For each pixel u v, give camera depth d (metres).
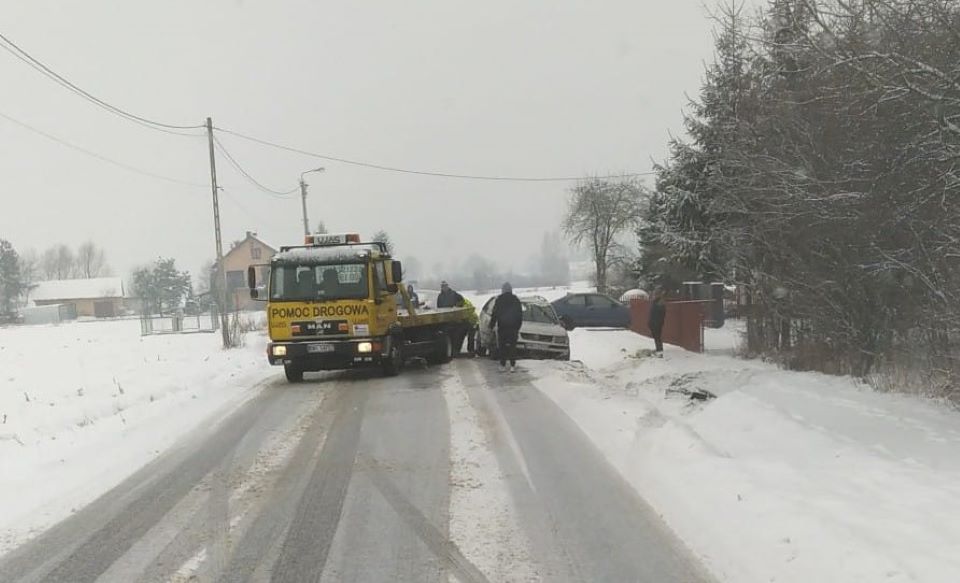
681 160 21.45
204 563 5.29
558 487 6.89
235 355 22.39
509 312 15.49
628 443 8.52
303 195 40.50
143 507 6.70
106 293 105.25
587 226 54.41
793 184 12.79
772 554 4.98
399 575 4.97
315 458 8.32
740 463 7.20
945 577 4.29
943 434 7.78
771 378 12.68
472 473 7.44
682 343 22.48
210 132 27.09
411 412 10.91
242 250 84.94
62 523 6.34
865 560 4.62
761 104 15.07
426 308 20.39
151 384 15.64
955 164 9.02
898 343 12.14
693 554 5.23
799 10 10.57
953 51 8.72
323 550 5.47
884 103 9.20
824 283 13.27
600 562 5.12
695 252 20.95
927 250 10.21
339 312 14.36
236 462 8.26
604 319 30.12
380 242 15.80
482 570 5.02
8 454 9.33
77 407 12.92
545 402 11.39
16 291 91.75
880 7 9.22
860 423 8.55
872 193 10.30
